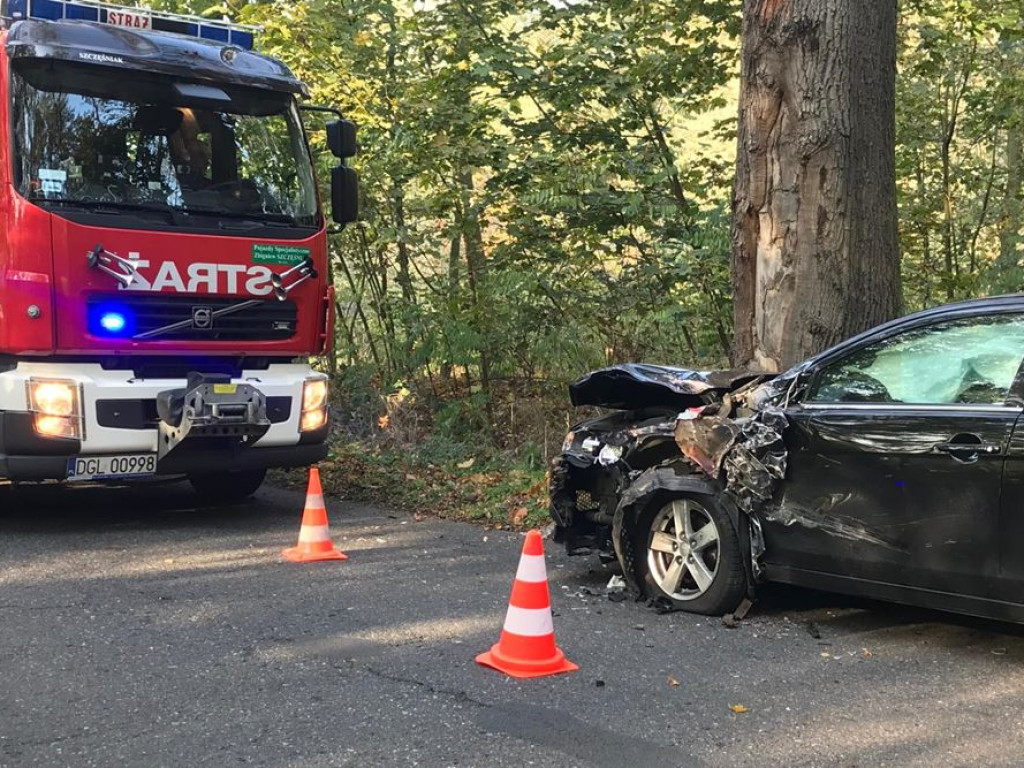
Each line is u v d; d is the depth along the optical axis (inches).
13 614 204.7
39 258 258.2
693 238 396.2
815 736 147.1
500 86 420.8
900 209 446.6
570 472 237.9
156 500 346.6
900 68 439.8
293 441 299.3
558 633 197.3
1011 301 178.5
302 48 413.4
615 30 404.2
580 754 140.6
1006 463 166.9
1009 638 193.9
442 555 265.0
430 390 474.0
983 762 138.0
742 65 279.6
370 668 175.5
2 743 142.9
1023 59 426.0
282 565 251.3
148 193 275.4
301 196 304.8
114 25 285.9
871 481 184.1
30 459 265.4
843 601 220.2
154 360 280.1
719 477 203.3
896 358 189.2
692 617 208.7
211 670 173.6
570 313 437.4
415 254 460.4
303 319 301.9
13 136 260.1
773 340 272.5
